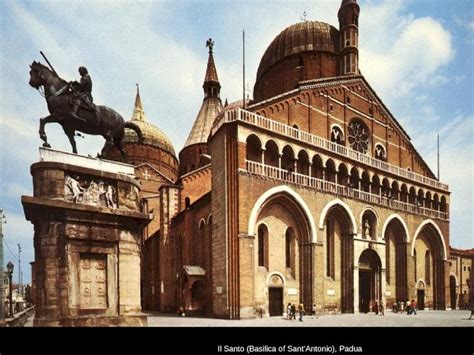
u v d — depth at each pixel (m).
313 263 37.84
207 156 60.91
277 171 37.00
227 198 33.94
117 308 19.92
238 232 32.97
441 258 56.41
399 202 50.47
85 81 21.39
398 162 55.06
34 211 18.61
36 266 18.56
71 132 21.05
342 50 53.97
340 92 48.47
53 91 20.34
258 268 35.41
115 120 22.69
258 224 36.06
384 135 53.69
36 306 18.11
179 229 50.25
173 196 52.59
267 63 59.38
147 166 67.69
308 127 43.94
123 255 20.53
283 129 39.06
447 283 56.22
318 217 39.44
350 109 49.44
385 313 44.59
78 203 19.34
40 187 19.05
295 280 37.84
